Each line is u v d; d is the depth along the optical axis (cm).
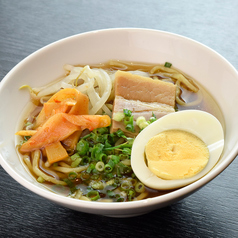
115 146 30
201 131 28
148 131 29
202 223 28
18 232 28
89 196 28
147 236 27
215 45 40
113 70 36
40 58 34
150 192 28
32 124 32
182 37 34
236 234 27
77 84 34
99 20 44
